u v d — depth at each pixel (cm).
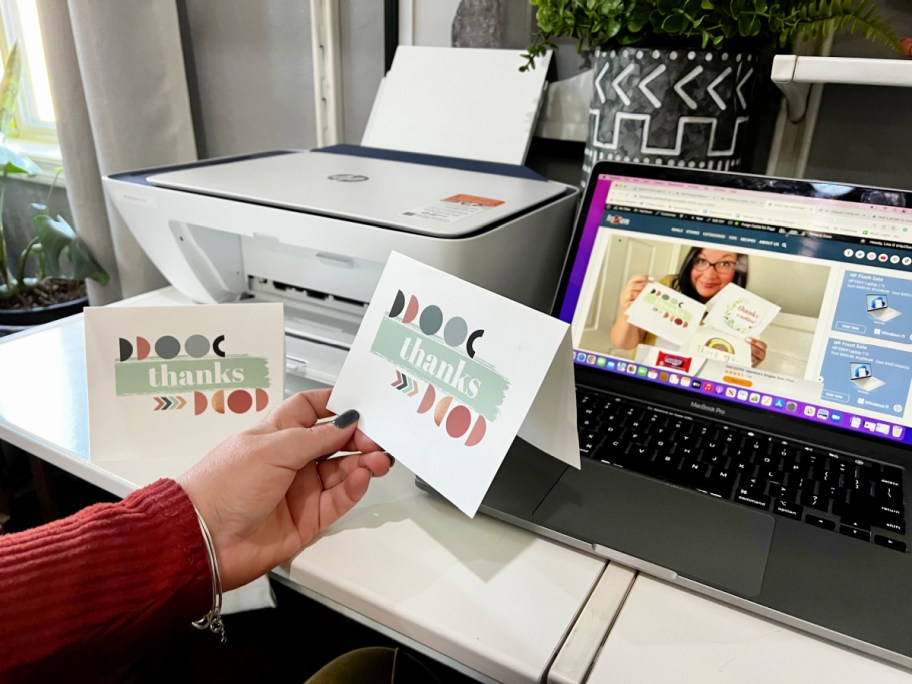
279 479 49
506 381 48
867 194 61
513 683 42
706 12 66
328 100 112
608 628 44
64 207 168
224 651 108
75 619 42
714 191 67
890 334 59
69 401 69
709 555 48
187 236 79
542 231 76
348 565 49
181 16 123
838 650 43
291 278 83
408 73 99
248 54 119
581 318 70
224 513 47
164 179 77
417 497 57
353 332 80
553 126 95
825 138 81
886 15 73
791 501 53
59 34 117
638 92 73
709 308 65
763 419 62
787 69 63
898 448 57
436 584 47
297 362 74
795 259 63
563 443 50
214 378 61
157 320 60
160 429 61
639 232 69
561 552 51
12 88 144
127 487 57
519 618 45
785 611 44
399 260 56
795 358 62
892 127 78
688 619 45
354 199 71
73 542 42
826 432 59
